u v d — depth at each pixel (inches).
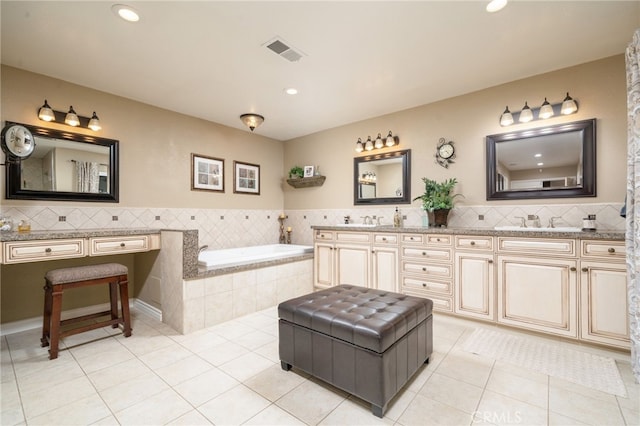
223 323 114.0
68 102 115.3
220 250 161.8
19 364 82.7
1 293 103.1
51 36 86.5
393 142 150.1
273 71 108.6
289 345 77.9
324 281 150.5
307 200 191.3
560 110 107.7
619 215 98.3
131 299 134.8
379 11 77.0
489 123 123.3
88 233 97.0
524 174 115.3
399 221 142.3
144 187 136.3
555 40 90.6
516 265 99.2
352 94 129.7
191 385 72.5
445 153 134.0
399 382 66.4
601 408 63.5
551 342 94.6
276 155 201.5
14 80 104.0
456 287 111.4
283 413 62.4
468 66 106.0
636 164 72.5
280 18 79.5
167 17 78.6
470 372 78.0
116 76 111.6
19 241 84.0
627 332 81.8
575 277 89.3
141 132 135.7
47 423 59.2
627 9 76.5
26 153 102.0
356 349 64.1
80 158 118.1
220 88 122.6
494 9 76.3
